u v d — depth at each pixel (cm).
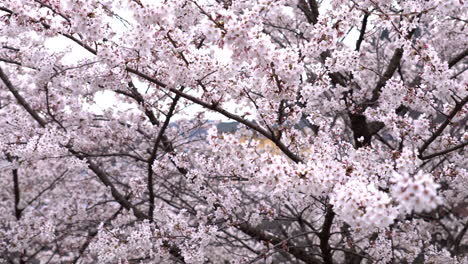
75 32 325
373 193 198
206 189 442
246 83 396
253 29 258
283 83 309
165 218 471
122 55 332
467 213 675
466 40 570
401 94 384
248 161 289
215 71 314
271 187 250
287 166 242
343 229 576
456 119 383
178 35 300
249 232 490
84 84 395
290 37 657
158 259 433
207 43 429
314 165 242
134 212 587
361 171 274
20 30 376
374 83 665
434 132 388
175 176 724
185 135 632
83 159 513
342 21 304
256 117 373
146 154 661
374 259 439
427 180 163
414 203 165
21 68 654
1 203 782
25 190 787
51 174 737
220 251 780
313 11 548
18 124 524
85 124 543
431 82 347
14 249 567
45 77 429
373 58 730
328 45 301
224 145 289
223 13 256
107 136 581
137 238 391
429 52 339
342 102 505
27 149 441
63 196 784
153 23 277
